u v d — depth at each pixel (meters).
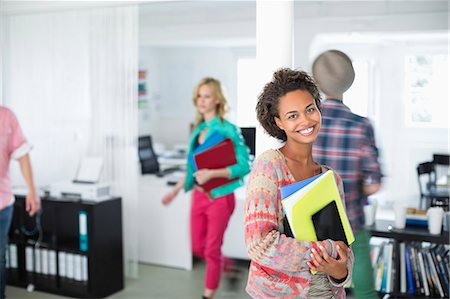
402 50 7.69
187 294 4.49
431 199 5.85
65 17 4.95
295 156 2.00
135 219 4.86
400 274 3.79
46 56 5.06
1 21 5.07
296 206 1.86
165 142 9.27
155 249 5.29
